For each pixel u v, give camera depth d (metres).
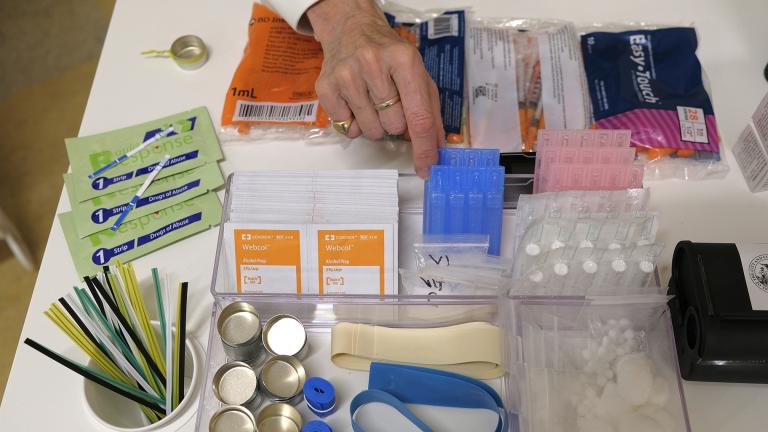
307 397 0.73
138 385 0.81
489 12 1.09
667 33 1.03
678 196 0.92
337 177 0.85
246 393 0.74
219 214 0.93
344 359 0.79
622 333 0.75
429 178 0.84
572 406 0.71
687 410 0.73
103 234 0.91
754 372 0.73
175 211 0.93
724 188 0.93
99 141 0.99
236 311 0.79
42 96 1.84
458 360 0.77
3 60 1.90
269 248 0.81
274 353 0.77
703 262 0.72
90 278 0.80
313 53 1.05
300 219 0.81
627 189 0.80
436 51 1.03
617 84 0.99
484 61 1.03
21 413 0.78
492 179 0.83
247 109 1.00
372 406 0.76
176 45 1.07
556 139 0.84
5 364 1.50
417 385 0.74
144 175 0.96
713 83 1.02
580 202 0.79
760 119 0.88
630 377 0.71
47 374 0.81
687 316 0.75
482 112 0.98
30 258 1.58
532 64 1.03
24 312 1.56
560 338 0.74
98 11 1.95
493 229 0.85
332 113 0.90
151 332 0.81
